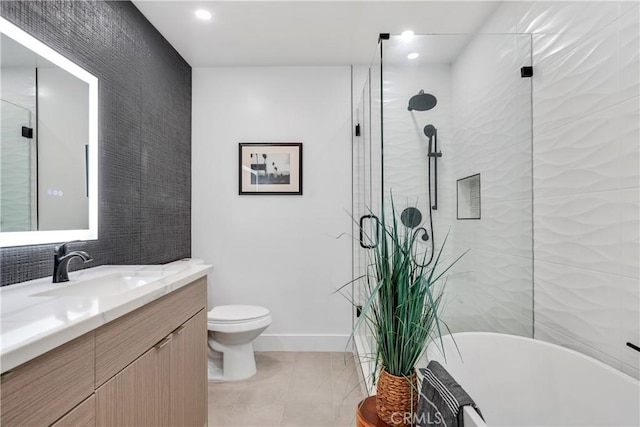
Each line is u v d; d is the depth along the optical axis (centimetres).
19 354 61
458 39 173
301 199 284
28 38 124
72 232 147
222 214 283
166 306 125
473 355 153
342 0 196
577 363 130
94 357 85
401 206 172
